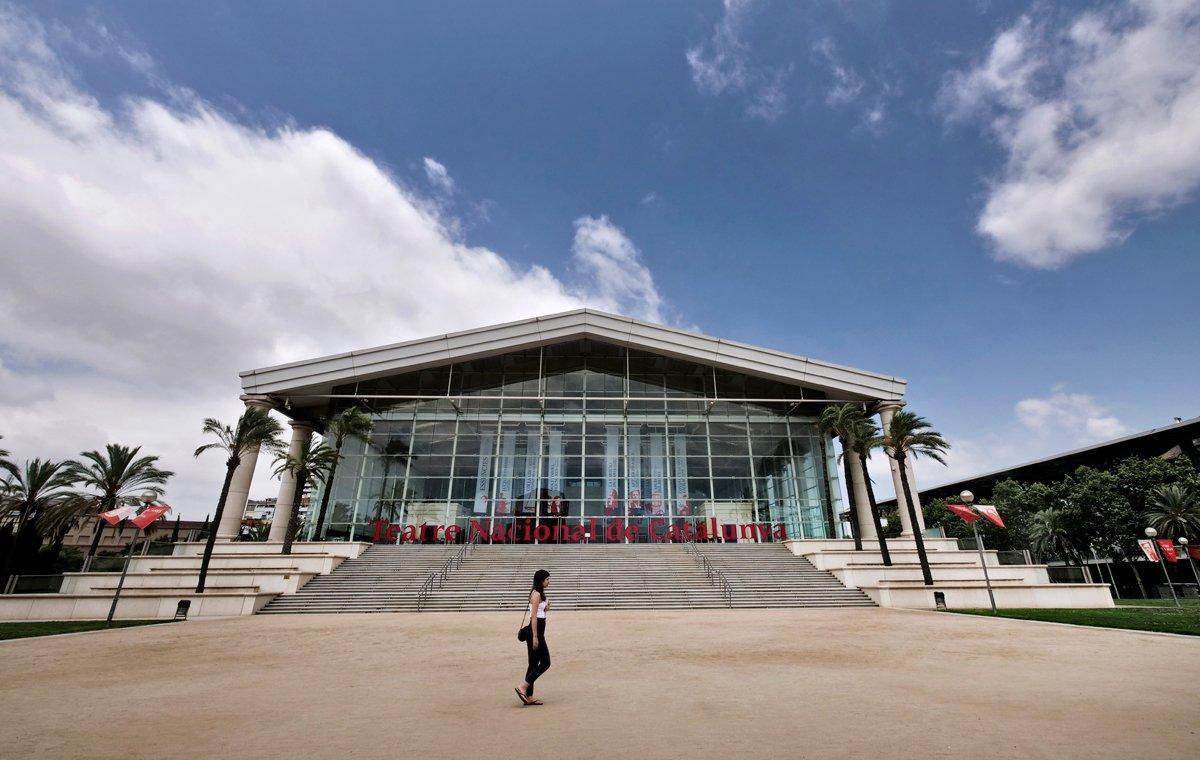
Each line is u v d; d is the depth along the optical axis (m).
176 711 7.62
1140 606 28.22
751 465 39.69
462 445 39.59
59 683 9.75
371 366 38.88
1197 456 54.03
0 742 6.22
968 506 24.09
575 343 42.12
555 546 32.88
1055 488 53.00
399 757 5.50
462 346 39.53
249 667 11.19
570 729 6.40
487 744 5.86
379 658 12.13
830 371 39.75
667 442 39.94
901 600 24.14
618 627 17.42
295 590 25.53
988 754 5.43
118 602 22.58
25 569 37.06
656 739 5.98
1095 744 5.73
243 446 28.09
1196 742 5.77
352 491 38.41
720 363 39.97
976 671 9.95
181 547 31.47
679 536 37.19
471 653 12.73
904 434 29.69
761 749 5.62
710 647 13.12
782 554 31.62
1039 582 28.67
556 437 39.84
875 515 30.41
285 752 5.75
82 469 37.38
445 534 37.06
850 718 6.82
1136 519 45.00
